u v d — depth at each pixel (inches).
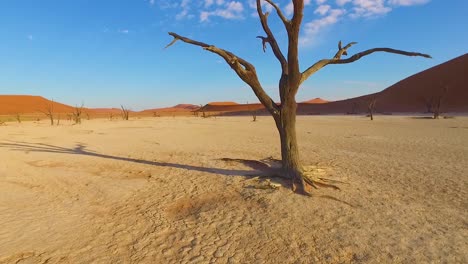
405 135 847.1
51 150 617.6
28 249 203.3
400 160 466.9
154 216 261.1
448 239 203.3
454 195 293.0
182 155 540.1
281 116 327.6
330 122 1565.0
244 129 1144.2
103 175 407.2
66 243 212.8
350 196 288.5
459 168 404.5
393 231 215.6
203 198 302.8
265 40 340.8
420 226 223.6
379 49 320.5
